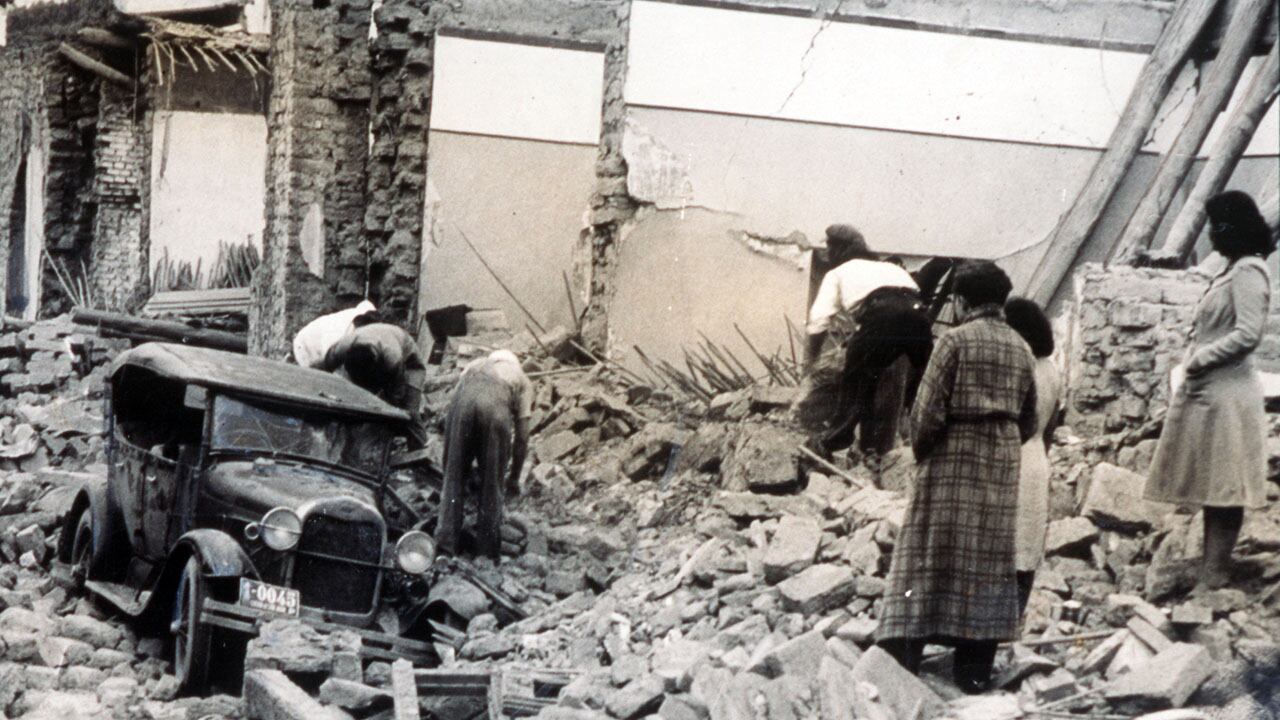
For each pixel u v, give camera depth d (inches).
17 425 564.7
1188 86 556.4
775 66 568.4
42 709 334.0
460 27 574.9
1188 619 308.2
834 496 396.8
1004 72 564.1
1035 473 320.2
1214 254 519.2
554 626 374.6
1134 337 474.6
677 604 360.5
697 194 569.9
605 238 572.1
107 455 427.2
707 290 568.7
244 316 655.1
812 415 438.3
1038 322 327.9
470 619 372.2
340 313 510.3
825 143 568.1
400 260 574.2
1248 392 321.7
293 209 581.9
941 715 289.4
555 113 572.7
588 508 459.8
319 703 312.2
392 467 432.8
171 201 701.3
